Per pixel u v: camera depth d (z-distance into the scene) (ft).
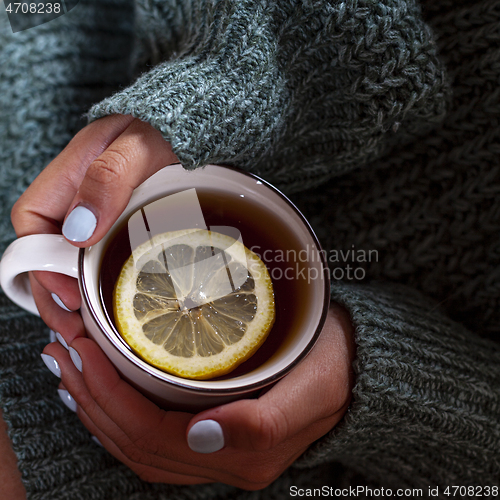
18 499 1.33
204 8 1.34
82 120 1.51
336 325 1.32
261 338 1.22
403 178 1.48
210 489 1.43
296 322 1.22
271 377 1.13
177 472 1.31
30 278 1.27
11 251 1.17
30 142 1.48
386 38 1.28
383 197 1.49
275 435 1.21
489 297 1.48
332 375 1.27
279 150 1.43
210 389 1.12
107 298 1.20
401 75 1.30
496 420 1.40
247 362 1.21
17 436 1.34
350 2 1.26
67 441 1.38
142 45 1.48
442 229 1.47
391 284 1.49
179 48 1.43
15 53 1.47
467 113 1.43
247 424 1.19
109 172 1.16
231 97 1.25
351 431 1.30
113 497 1.37
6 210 1.48
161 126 1.18
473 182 1.44
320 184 1.53
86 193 1.16
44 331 1.46
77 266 1.16
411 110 1.35
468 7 1.39
